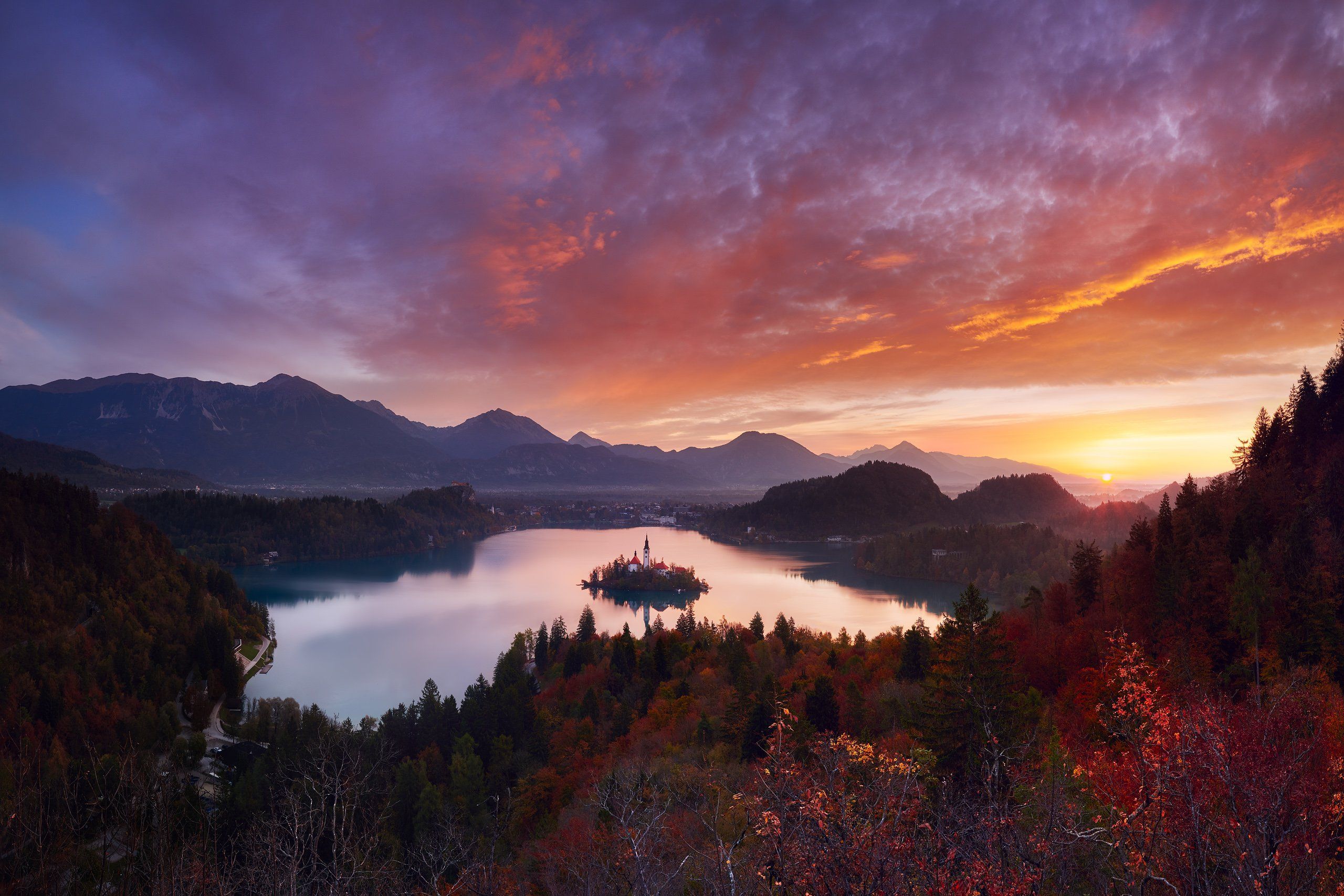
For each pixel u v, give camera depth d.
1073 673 62.22
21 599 134.50
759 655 106.88
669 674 113.25
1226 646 56.69
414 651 175.88
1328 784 13.69
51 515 162.12
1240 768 13.44
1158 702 16.33
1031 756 21.56
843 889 12.02
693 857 17.11
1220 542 72.75
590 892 18.39
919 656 76.75
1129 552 87.81
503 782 74.62
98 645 127.06
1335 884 13.34
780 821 12.95
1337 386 88.38
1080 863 14.93
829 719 59.16
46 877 18.94
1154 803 14.04
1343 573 58.16
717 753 55.81
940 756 38.97
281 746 63.97
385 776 59.97
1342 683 47.38
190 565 183.75
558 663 138.62
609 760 71.62
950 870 12.25
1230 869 12.73
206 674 127.44
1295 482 79.69
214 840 21.02
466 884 21.55
